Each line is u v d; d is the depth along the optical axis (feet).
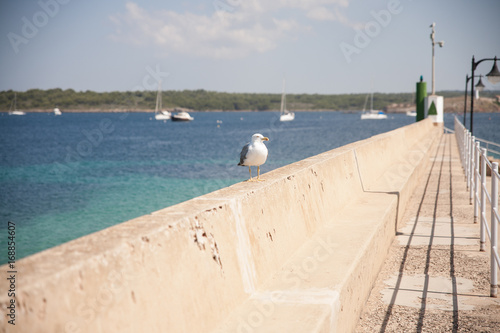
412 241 26.48
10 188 99.40
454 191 42.52
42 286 5.96
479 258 23.03
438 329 15.20
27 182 109.29
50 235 56.44
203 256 10.36
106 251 7.36
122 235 8.32
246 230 13.20
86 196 85.51
